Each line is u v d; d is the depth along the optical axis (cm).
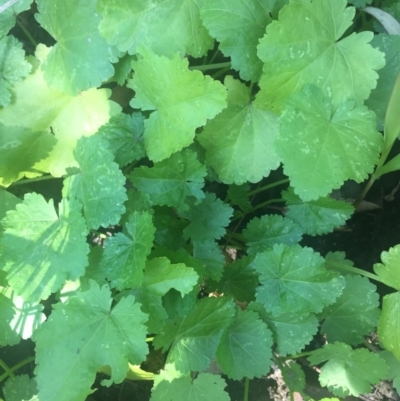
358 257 45
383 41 35
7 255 31
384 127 33
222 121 34
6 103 34
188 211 34
